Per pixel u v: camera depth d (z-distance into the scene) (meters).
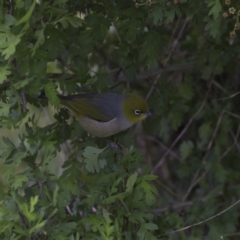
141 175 8.49
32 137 7.99
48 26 8.45
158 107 11.33
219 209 12.93
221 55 11.25
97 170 8.77
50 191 8.27
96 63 12.93
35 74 8.09
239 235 13.02
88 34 9.76
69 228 7.83
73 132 9.85
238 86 13.66
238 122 13.68
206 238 11.55
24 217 7.46
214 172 13.06
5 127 7.91
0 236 7.93
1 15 7.68
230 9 8.73
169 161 15.04
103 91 10.19
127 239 8.28
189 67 12.46
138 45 10.42
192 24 12.49
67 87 9.69
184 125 14.79
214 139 13.68
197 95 13.82
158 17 9.18
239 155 13.64
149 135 14.55
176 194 14.15
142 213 8.34
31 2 7.76
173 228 10.07
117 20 10.72
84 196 9.97
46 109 13.80
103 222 8.02
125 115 10.23
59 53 8.87
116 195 8.16
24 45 7.94
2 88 9.27
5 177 7.86
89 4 9.81
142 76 12.28
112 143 10.05
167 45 13.10
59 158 14.42
